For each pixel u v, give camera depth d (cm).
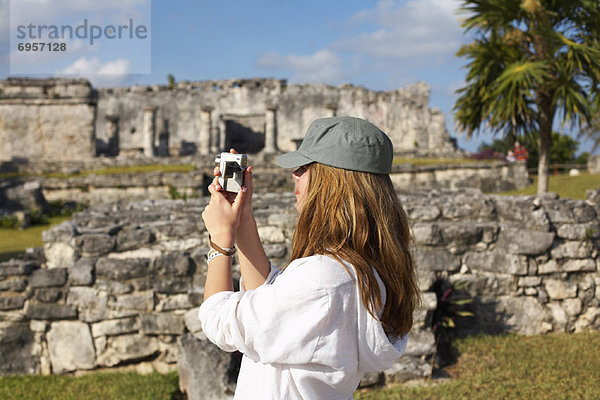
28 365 580
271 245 639
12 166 2588
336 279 129
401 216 151
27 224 1838
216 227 143
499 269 626
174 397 490
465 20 1098
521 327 624
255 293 131
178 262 579
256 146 4122
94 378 559
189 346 475
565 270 634
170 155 3934
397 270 140
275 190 2173
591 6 992
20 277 582
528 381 480
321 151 143
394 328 144
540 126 1119
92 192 2273
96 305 579
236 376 465
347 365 129
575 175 2270
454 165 2391
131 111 4166
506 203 658
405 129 4081
